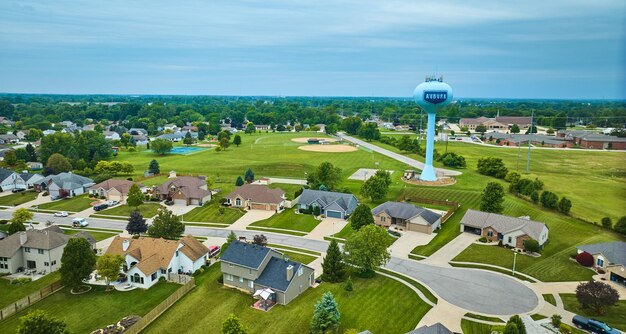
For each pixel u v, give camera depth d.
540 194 112.88
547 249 80.56
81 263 65.31
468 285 67.19
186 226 98.12
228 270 67.31
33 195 124.31
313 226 97.62
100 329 55.12
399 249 82.88
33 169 165.00
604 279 68.06
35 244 74.50
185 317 57.69
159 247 73.00
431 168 134.00
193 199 115.06
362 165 163.62
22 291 66.88
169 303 61.16
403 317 57.66
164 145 197.75
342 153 194.25
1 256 73.31
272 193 112.06
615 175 140.88
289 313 58.59
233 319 49.50
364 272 70.81
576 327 54.38
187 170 158.12
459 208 107.31
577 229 88.94
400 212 96.38
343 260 72.94
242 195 111.94
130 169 153.50
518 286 66.56
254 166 159.88
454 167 155.75
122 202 117.25
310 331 53.59
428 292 64.81
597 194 116.88
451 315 58.03
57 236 77.31
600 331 52.44
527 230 81.69
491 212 94.69
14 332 54.38
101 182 131.75
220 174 151.50
